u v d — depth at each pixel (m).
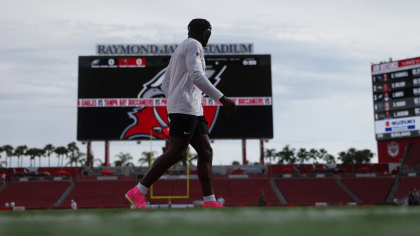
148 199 50.03
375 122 58.91
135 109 43.47
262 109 43.41
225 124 43.00
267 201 49.50
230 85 43.66
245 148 53.62
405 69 57.41
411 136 55.94
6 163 80.50
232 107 4.42
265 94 43.62
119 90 43.72
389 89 58.22
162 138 43.06
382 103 58.59
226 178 54.72
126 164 70.44
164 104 43.59
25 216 1.82
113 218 1.46
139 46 48.44
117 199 49.81
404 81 57.25
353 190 53.03
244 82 43.78
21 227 1.16
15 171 54.72
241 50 48.59
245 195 51.06
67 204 49.00
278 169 55.78
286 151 99.69
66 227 1.12
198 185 53.28
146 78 43.94
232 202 48.84
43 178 54.47
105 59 44.12
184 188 52.50
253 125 43.12
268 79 43.84
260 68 44.00
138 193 4.43
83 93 43.47
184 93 4.48
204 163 4.65
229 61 44.12
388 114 58.03
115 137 43.00
